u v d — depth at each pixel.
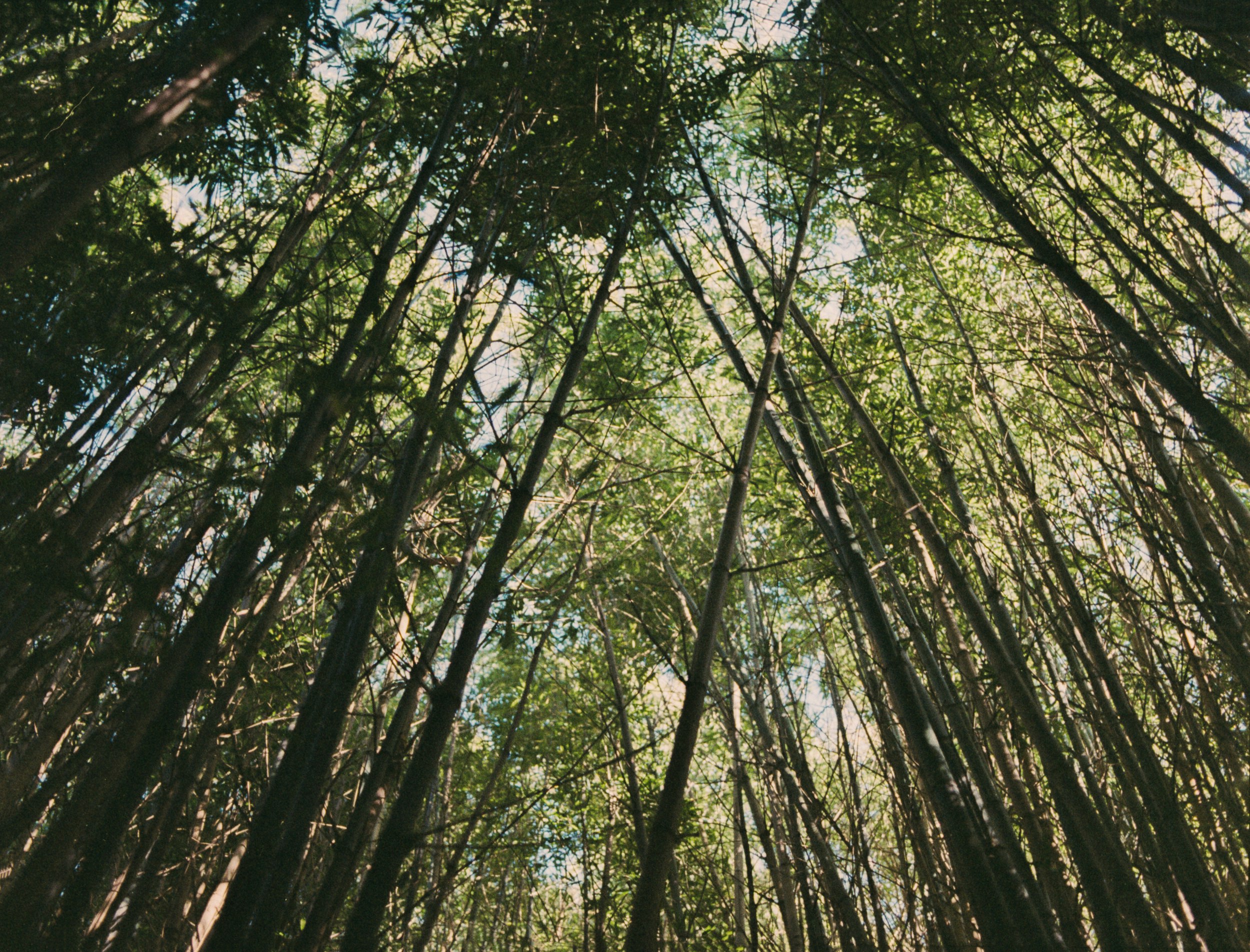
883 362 4.64
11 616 2.00
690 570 6.21
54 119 2.30
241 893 1.70
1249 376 2.50
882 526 4.62
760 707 4.05
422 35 3.47
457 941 7.01
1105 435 3.62
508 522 2.23
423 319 3.72
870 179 4.20
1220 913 2.60
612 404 2.90
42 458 2.24
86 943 2.19
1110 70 2.85
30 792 2.43
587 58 3.39
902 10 3.46
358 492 2.36
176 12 2.42
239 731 2.91
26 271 2.39
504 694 6.92
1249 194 2.57
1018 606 4.48
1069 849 2.86
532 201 3.40
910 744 3.01
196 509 2.85
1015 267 4.34
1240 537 3.23
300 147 3.35
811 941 2.99
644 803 5.39
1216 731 2.95
